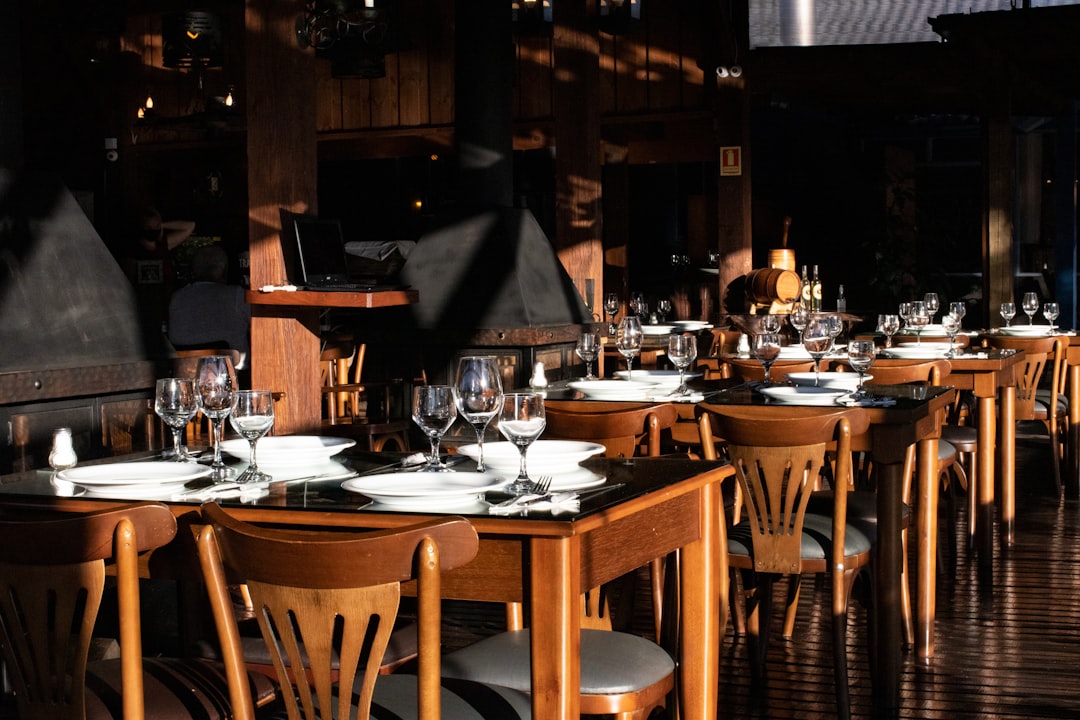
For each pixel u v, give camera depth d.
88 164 11.84
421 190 15.31
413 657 2.86
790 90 12.76
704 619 2.84
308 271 5.45
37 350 4.53
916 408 3.89
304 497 2.57
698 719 2.87
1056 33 10.33
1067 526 6.68
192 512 2.53
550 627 2.27
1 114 5.18
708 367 7.19
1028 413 7.15
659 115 10.79
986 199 11.28
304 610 2.08
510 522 2.26
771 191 15.80
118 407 4.82
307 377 5.57
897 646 3.91
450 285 6.89
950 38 10.84
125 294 5.08
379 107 11.54
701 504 2.83
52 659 2.35
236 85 11.91
